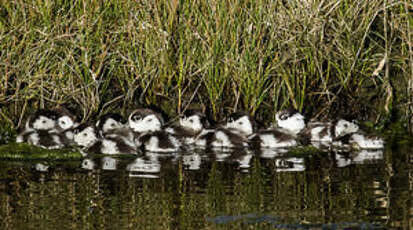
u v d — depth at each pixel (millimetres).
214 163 12742
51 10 15523
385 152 13656
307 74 15523
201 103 15758
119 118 14859
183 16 15492
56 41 15164
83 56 15227
